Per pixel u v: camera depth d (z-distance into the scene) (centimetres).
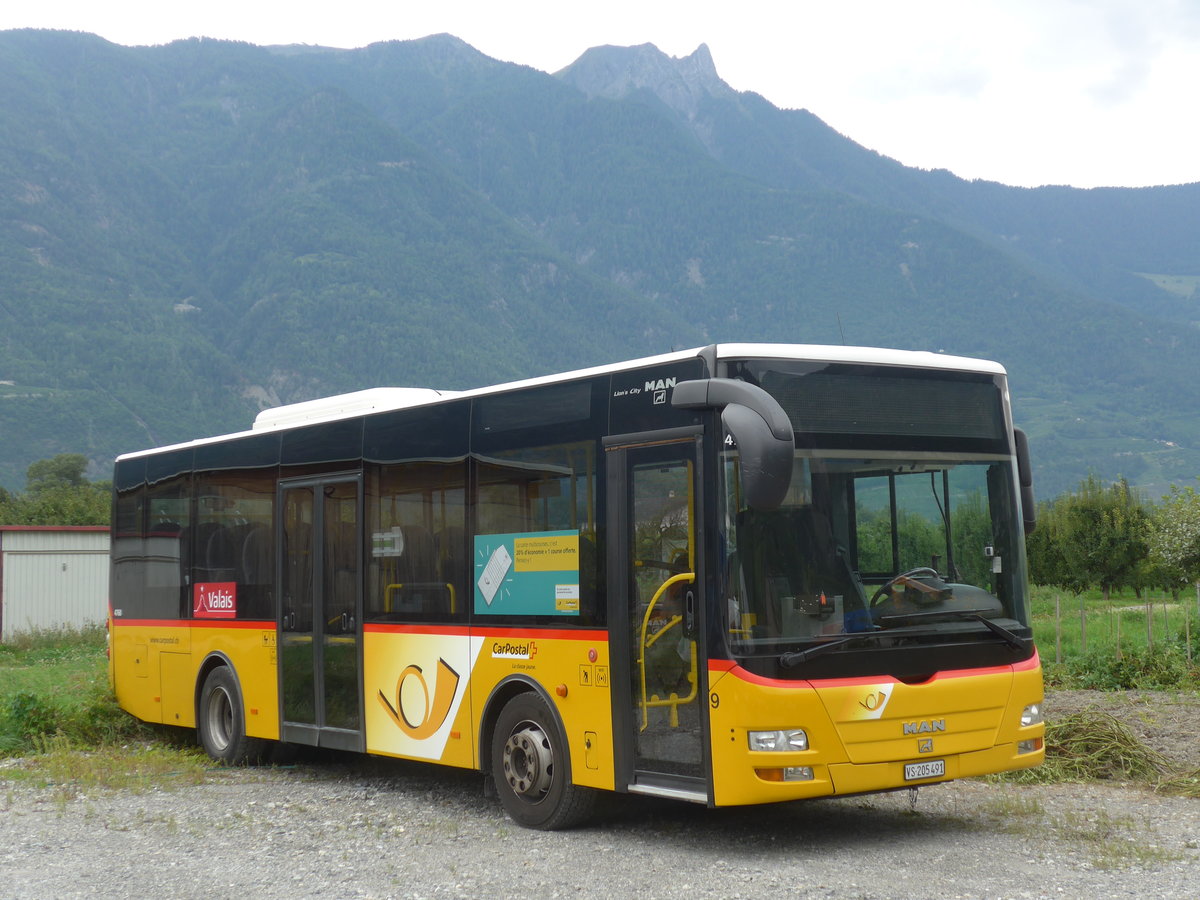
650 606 777
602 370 831
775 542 724
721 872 711
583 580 828
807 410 752
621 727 791
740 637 713
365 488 1058
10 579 3538
